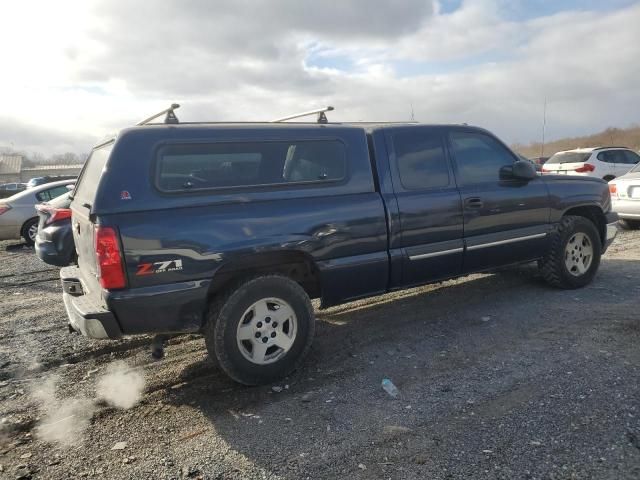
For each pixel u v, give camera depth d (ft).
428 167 15.21
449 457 8.95
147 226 10.89
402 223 14.29
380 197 14.02
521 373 12.07
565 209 18.13
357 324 16.46
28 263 31.42
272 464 9.11
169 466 9.21
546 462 8.59
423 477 8.43
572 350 13.16
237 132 12.30
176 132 11.64
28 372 13.91
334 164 13.53
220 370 13.44
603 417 9.84
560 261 18.10
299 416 10.80
